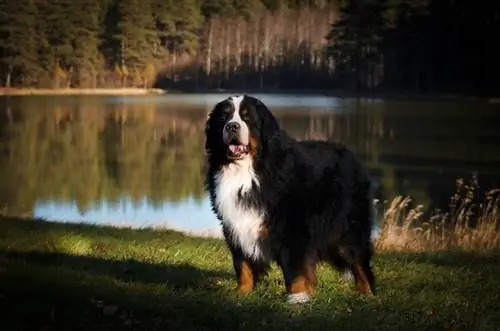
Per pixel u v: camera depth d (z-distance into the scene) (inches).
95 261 323.0
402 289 272.2
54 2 3351.4
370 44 2928.2
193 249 375.9
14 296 226.2
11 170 1093.1
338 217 255.8
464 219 544.7
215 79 3590.1
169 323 206.2
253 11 3617.1
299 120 1892.2
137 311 216.5
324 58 3299.7
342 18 3100.4
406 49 2768.2
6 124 1904.5
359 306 238.7
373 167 1109.1
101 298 229.8
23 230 419.5
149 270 303.3
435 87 2711.6
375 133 1614.2
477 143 1427.2
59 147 1438.2
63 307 216.8
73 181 989.8
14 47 3223.4
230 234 245.8
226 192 239.1
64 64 3427.7
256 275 256.1
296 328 208.7
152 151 1382.9
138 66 3553.2
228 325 206.8
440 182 950.4
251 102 238.4
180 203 796.0
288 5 3644.2
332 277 285.9
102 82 3511.3
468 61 2596.0
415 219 552.4
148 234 443.8
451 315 229.9
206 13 3654.0
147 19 3558.1
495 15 2502.5
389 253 388.8
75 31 3415.4
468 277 297.9
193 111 2358.5
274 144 239.8
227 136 230.8
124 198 840.3
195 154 1336.1
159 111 2358.5
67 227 451.8
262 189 236.7
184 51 3602.4
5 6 3176.7
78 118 2112.5
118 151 1382.9
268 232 239.3
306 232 243.1
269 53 3508.9
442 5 2635.3
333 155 259.9
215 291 253.9
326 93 3132.4
